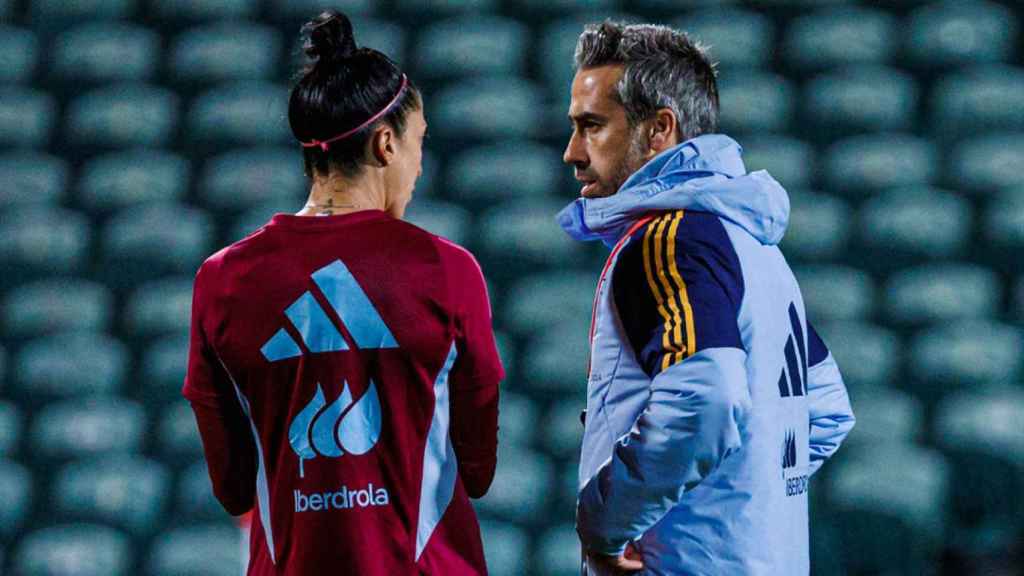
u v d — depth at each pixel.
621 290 6.86
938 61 26.28
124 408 21.09
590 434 7.11
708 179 7.01
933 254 22.61
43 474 20.72
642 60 7.24
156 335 22.39
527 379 21.03
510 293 22.78
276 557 6.80
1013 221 22.62
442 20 28.33
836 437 8.33
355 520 6.64
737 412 6.44
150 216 23.97
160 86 27.69
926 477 18.41
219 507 19.53
